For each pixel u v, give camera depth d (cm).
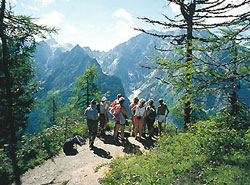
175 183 399
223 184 352
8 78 1006
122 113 842
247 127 609
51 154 773
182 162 477
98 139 898
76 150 791
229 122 621
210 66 446
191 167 445
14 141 984
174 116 707
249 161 415
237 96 635
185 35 787
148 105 888
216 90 457
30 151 801
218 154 472
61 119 1080
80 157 721
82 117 1251
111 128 1098
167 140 665
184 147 562
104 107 909
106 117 920
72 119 1110
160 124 920
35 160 722
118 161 593
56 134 981
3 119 1024
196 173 421
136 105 848
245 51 417
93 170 599
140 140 845
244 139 523
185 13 718
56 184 552
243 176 361
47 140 897
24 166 680
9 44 959
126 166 541
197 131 640
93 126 788
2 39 919
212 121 645
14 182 590
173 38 820
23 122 1143
